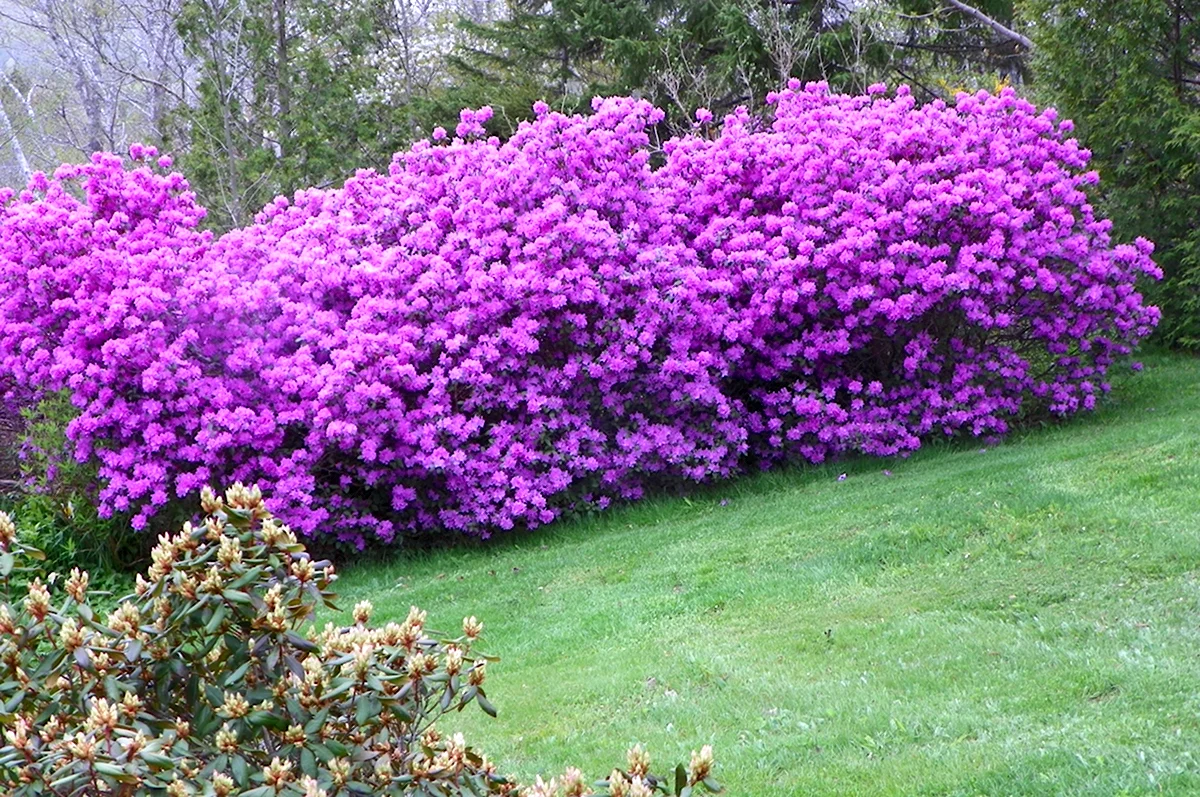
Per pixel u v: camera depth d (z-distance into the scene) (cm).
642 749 267
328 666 275
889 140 988
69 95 2511
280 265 913
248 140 1781
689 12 1986
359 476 901
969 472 825
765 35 1838
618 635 641
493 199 941
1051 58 1205
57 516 891
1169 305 1191
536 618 697
